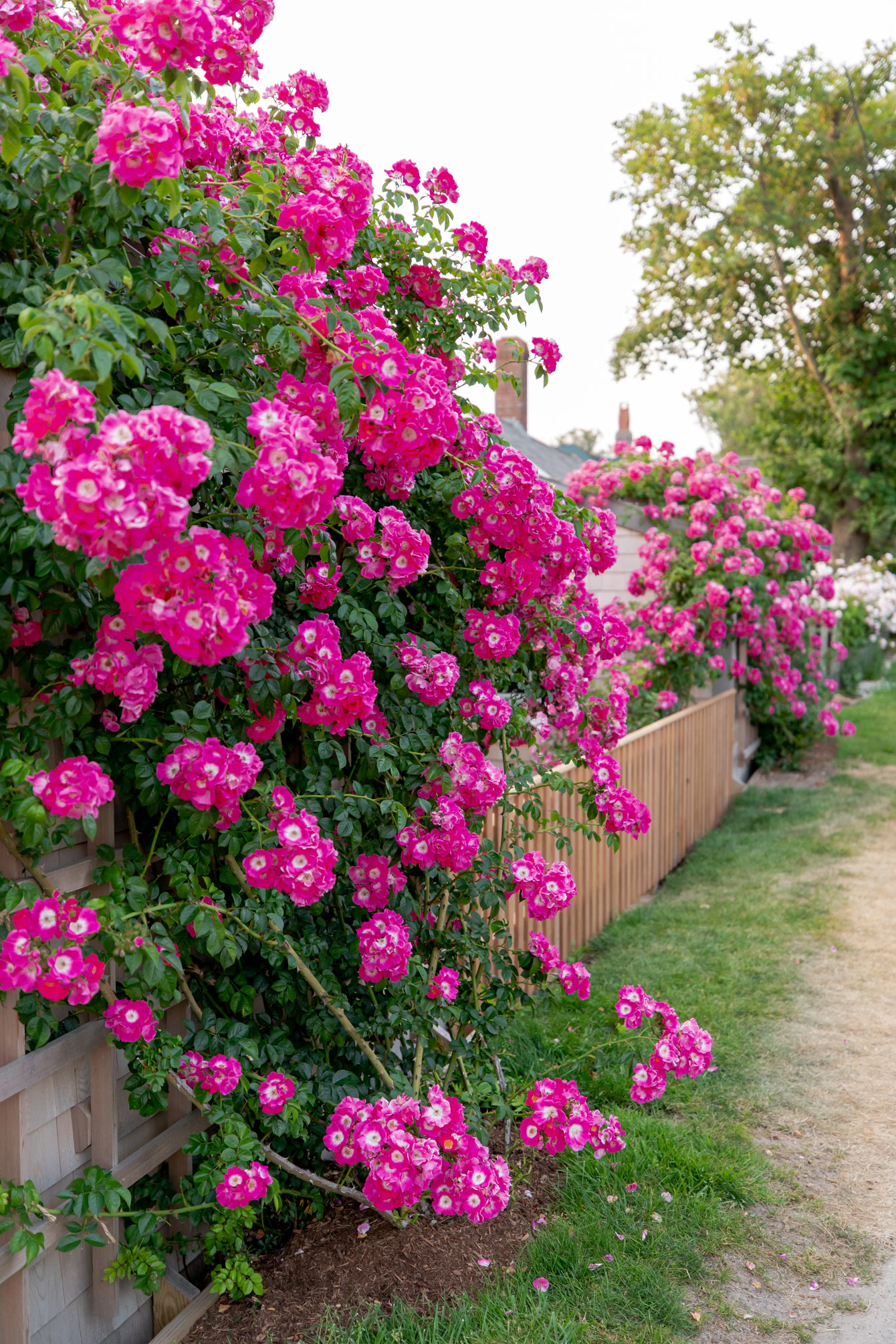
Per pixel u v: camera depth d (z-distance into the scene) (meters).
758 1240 3.18
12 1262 2.18
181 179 2.41
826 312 21.89
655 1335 2.67
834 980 5.29
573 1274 2.88
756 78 21.06
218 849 2.63
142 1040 2.44
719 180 21.81
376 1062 3.02
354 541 2.94
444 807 2.97
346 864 3.10
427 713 3.17
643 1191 3.31
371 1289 2.78
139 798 2.43
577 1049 4.23
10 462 1.96
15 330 2.09
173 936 2.53
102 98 2.14
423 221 3.43
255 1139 2.52
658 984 5.12
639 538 9.69
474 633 3.28
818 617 11.08
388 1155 2.48
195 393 2.10
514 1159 3.47
